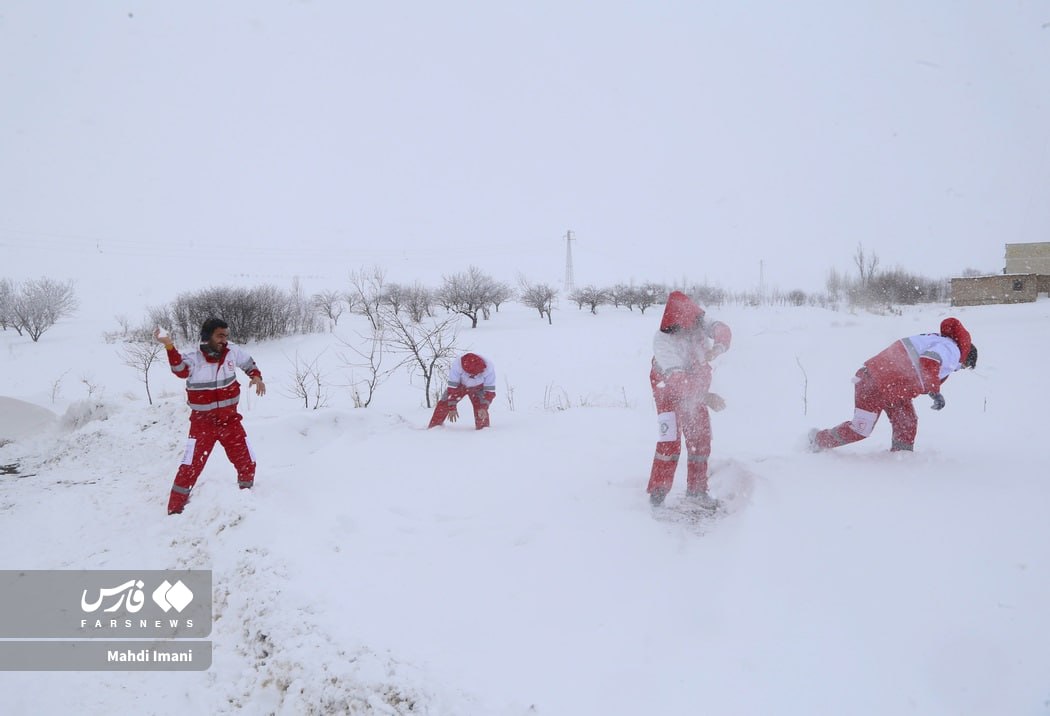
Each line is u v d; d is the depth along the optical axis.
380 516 4.39
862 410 4.70
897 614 2.68
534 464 5.43
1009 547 3.01
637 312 46.62
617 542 3.71
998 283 35.72
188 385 5.01
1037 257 38.94
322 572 3.52
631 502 4.34
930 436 5.77
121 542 4.59
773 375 11.09
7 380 22.36
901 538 3.23
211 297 31.88
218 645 3.35
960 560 2.97
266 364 25.09
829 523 3.48
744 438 5.80
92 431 7.33
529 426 7.14
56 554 4.49
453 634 2.92
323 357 25.66
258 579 3.55
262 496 4.79
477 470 5.37
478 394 7.18
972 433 5.89
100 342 31.28
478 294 43.25
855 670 2.43
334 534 4.10
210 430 5.01
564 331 34.62
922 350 4.51
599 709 2.40
